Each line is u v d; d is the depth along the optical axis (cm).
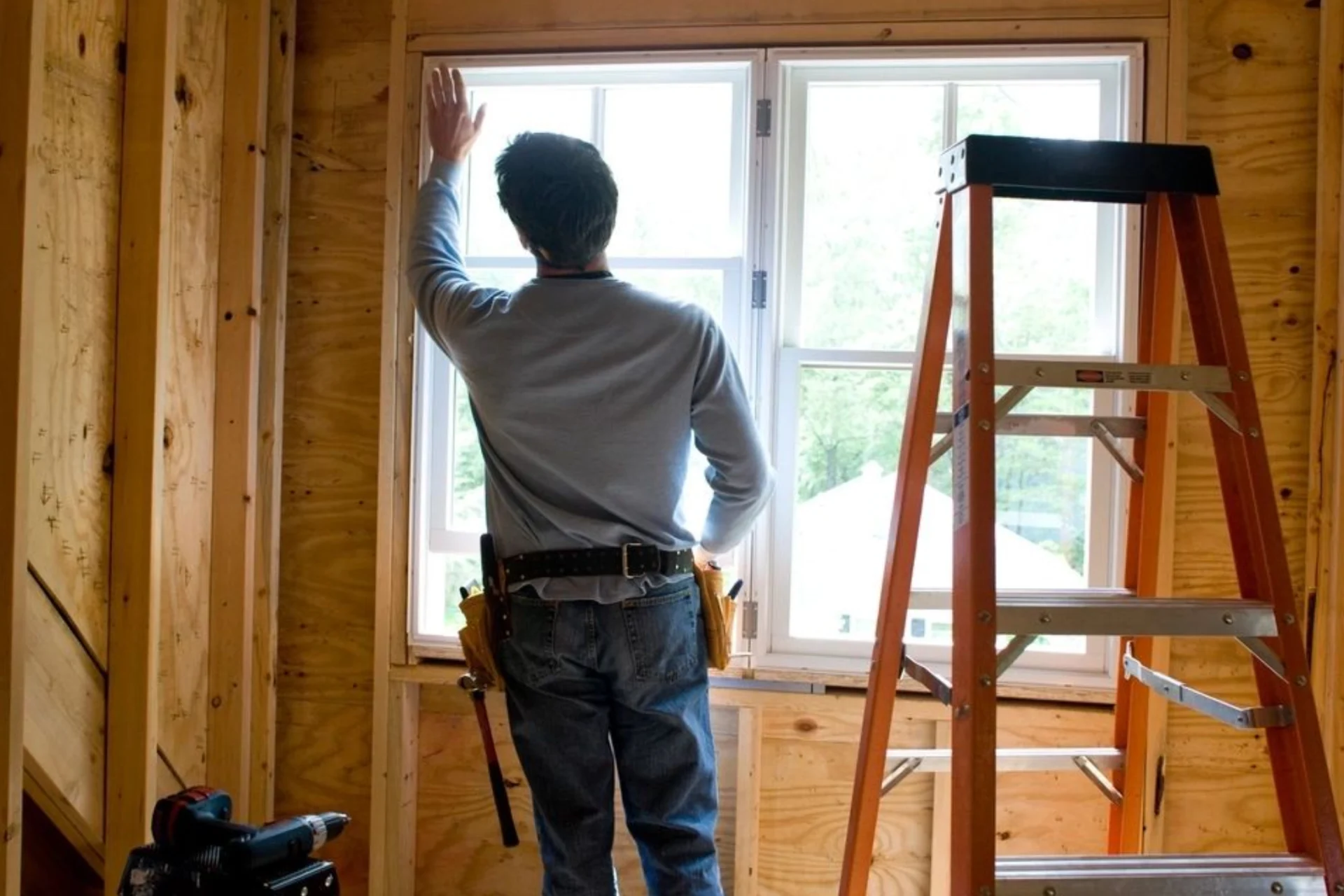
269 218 215
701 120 212
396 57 213
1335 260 186
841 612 209
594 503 158
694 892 158
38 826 197
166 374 194
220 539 211
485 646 168
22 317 150
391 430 214
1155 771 192
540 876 218
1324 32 187
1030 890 117
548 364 157
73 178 170
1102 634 124
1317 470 188
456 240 182
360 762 221
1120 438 177
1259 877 118
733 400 160
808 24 202
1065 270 203
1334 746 184
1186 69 192
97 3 174
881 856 208
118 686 182
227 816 124
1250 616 125
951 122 205
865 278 207
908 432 146
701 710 165
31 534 163
